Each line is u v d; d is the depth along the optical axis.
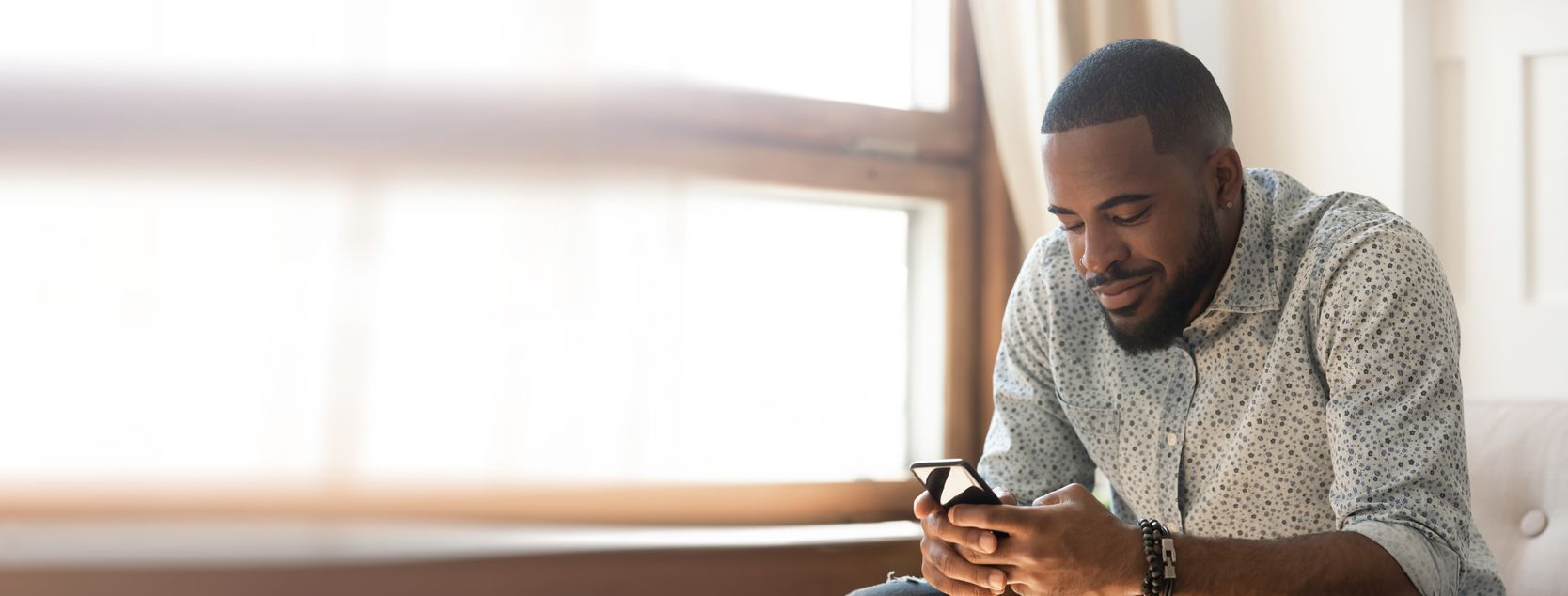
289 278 1.97
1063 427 1.42
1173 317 1.20
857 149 2.30
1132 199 1.13
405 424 2.01
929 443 2.39
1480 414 1.51
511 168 2.07
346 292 1.99
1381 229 1.15
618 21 2.13
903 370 2.42
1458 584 1.09
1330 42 2.26
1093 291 1.20
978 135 2.43
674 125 2.15
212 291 1.95
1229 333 1.25
